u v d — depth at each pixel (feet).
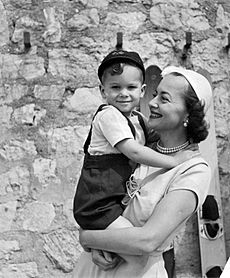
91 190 8.41
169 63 15.06
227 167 14.99
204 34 15.35
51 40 14.75
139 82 8.82
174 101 8.17
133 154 8.17
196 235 14.55
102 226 8.25
